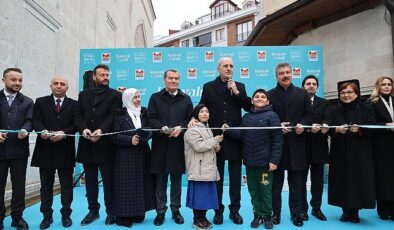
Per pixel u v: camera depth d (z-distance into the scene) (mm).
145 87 6996
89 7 9195
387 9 6250
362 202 3811
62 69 7375
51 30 6832
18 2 5516
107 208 4008
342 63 7227
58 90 3898
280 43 9633
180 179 4059
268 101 3959
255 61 6996
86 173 4027
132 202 3787
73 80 8039
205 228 3701
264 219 3791
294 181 3910
